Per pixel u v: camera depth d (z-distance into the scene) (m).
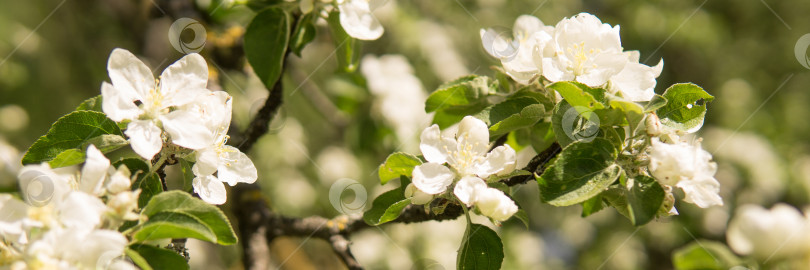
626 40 2.49
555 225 2.47
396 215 1.01
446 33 1.96
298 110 1.83
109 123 0.99
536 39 1.02
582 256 2.50
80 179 0.96
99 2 1.60
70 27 1.73
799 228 1.01
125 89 0.98
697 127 1.00
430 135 1.00
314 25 1.09
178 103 0.99
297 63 1.52
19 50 1.72
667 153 0.98
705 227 2.15
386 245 1.62
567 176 0.98
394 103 1.39
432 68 1.82
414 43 1.80
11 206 0.95
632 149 0.99
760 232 1.01
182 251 1.02
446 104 1.06
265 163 1.71
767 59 2.58
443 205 1.01
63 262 0.93
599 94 0.99
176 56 1.32
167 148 0.99
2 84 1.73
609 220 2.45
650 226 2.30
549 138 1.06
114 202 0.95
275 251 1.47
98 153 0.95
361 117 1.42
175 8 1.27
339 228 1.13
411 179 1.02
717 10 2.60
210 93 0.99
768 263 1.01
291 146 1.73
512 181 1.02
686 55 2.57
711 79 2.58
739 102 2.40
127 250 0.94
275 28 1.08
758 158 2.22
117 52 0.98
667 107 1.01
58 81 1.77
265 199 1.18
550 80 1.01
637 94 1.01
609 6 2.49
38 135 1.77
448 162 1.00
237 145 1.09
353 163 1.69
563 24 1.01
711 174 0.99
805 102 2.49
